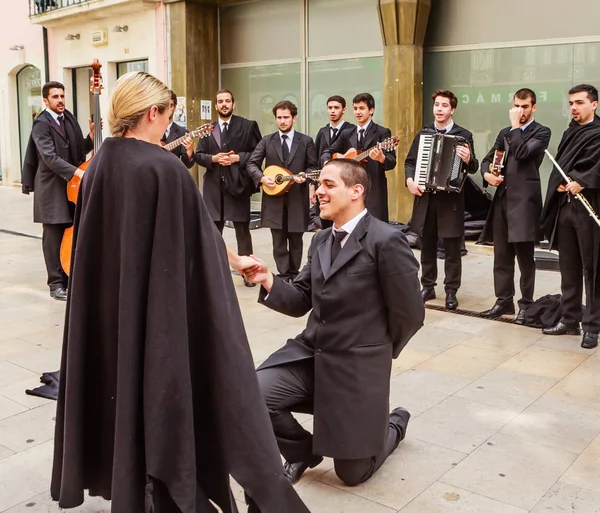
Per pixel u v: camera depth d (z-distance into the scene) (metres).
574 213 5.27
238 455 2.22
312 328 3.10
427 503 3.09
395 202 9.78
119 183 2.18
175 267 2.15
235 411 2.21
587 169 5.07
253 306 6.52
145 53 12.70
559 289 6.98
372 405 3.04
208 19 12.02
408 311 2.98
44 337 5.57
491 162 6.10
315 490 3.20
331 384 3.02
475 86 9.52
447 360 4.98
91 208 2.22
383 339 3.06
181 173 2.19
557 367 4.84
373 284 3.00
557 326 5.59
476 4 9.34
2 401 4.25
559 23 8.76
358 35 10.49
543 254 8.27
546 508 3.05
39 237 10.24
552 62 8.88
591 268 5.25
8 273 7.97
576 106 5.20
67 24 14.22
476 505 3.07
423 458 3.50
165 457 2.15
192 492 2.16
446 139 5.97
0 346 5.33
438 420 3.96
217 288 2.22
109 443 2.32
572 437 3.75
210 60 12.16
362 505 3.07
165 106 2.27
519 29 9.06
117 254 2.21
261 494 2.24
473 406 4.16
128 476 2.15
